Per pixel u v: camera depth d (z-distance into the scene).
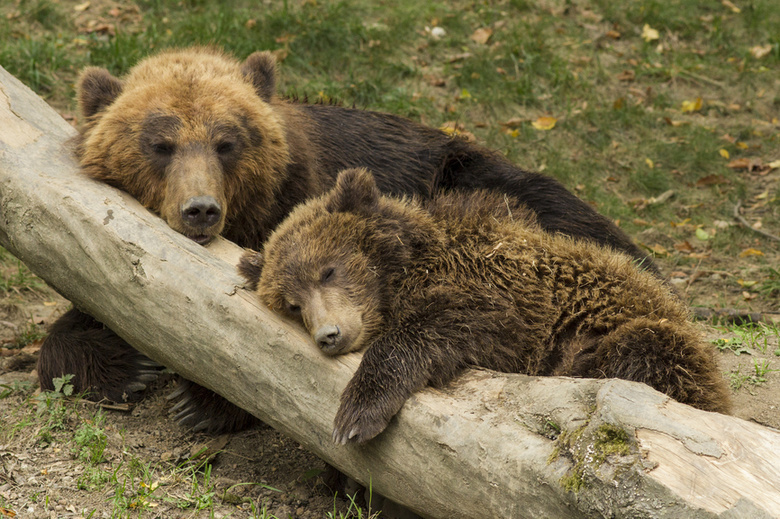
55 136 7.27
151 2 15.66
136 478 5.88
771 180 14.45
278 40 14.91
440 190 9.40
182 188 6.36
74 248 6.16
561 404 4.41
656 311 5.87
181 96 6.80
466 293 5.73
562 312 5.93
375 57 15.16
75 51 14.11
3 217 6.59
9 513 5.26
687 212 13.62
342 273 5.76
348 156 9.03
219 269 5.74
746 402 7.28
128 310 5.95
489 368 5.45
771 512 3.72
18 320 9.28
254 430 7.07
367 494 5.66
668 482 3.83
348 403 4.96
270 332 5.40
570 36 17.39
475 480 4.50
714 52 17.72
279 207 7.57
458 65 15.66
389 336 5.29
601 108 15.37
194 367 5.77
